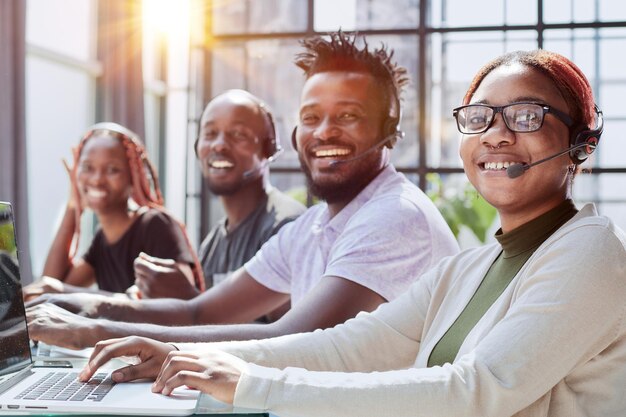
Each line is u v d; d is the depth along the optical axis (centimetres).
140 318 158
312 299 135
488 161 98
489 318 92
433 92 467
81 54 578
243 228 216
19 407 83
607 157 464
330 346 111
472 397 80
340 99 156
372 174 157
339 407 81
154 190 232
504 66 100
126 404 83
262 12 511
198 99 522
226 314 171
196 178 519
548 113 94
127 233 221
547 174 95
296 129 171
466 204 548
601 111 101
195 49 523
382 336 112
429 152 469
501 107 96
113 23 584
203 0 520
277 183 509
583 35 446
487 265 103
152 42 675
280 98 513
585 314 81
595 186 472
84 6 578
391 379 83
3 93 435
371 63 158
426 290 114
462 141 101
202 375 87
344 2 482
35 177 548
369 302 135
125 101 590
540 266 87
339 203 158
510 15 452
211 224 516
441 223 148
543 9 448
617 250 84
